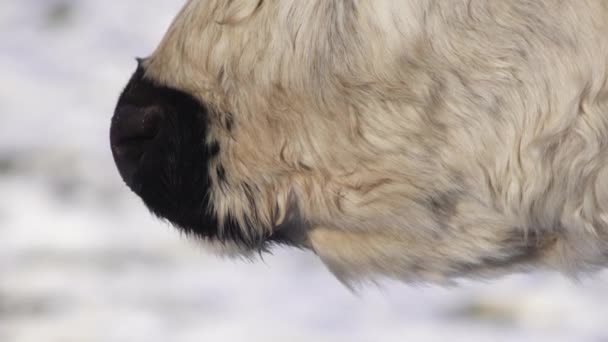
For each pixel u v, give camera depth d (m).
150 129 3.68
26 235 8.81
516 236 3.66
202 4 3.70
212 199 3.68
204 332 7.43
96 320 7.60
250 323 7.57
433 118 3.64
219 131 3.67
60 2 13.07
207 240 3.69
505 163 3.63
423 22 3.64
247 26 3.67
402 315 7.62
